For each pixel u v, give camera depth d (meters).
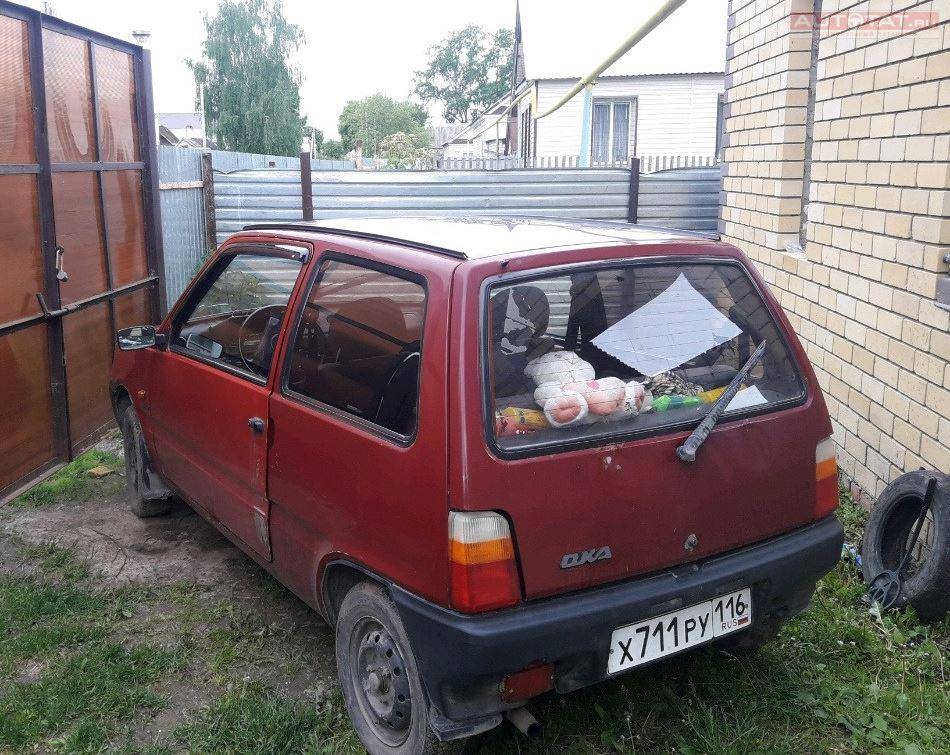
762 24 6.27
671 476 2.73
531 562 2.51
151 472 4.91
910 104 4.27
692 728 3.07
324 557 3.07
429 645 2.55
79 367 5.30
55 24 4.92
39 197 4.71
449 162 21.47
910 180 4.28
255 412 3.48
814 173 5.46
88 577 4.37
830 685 3.28
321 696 3.37
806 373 3.14
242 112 60.94
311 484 3.11
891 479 4.52
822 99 5.29
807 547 3.00
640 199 9.91
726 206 7.22
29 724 3.17
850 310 4.98
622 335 2.87
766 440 2.94
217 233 9.95
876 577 3.93
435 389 2.56
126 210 6.11
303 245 3.49
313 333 3.24
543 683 2.60
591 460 2.60
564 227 3.40
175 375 4.24
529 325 2.70
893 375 4.48
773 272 6.20
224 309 3.99
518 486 2.49
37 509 5.25
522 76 27.95
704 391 2.90
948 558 3.56
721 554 2.88
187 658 3.64
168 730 3.19
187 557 4.60
